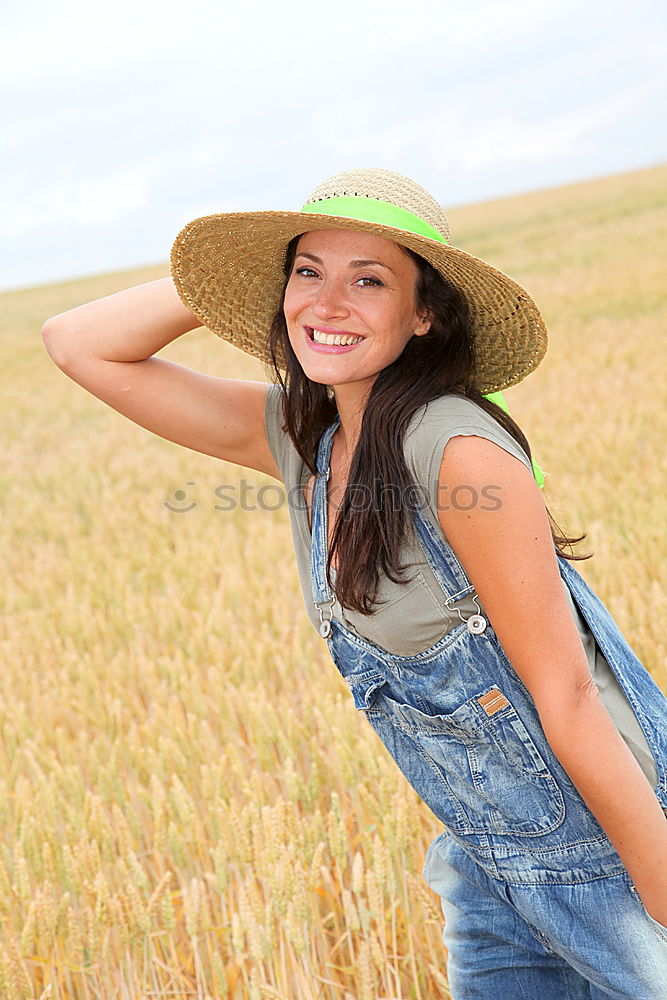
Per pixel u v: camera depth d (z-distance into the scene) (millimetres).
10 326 46625
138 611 7922
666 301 23219
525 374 2648
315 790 4477
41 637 7797
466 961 2947
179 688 6387
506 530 2230
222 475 13281
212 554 9273
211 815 4301
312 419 2703
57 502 13242
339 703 4789
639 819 2305
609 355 17734
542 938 2736
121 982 3699
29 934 3598
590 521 8828
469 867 2826
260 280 2816
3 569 10508
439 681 2482
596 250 34406
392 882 3656
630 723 2518
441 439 2246
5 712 6180
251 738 5359
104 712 5770
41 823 4324
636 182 68250
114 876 4363
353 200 2371
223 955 4176
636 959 2533
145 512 11156
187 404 2916
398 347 2422
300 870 3588
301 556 2775
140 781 5168
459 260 2316
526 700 2467
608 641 2600
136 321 2879
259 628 7465
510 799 2545
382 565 2357
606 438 11297
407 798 4281
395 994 3998
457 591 2389
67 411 22516
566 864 2551
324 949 3865
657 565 7102
